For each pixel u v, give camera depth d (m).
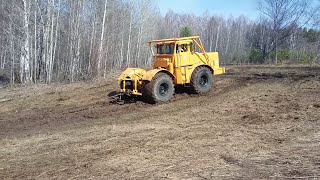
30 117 8.53
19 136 6.64
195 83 10.52
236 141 5.70
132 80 9.68
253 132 6.25
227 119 7.40
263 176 4.07
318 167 4.30
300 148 5.17
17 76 18.28
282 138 5.77
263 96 9.72
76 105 9.94
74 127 7.27
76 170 4.50
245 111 8.06
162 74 9.79
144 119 7.79
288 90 10.39
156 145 5.59
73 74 16.39
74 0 17.12
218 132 6.34
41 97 11.28
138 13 25.22
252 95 10.01
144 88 9.62
